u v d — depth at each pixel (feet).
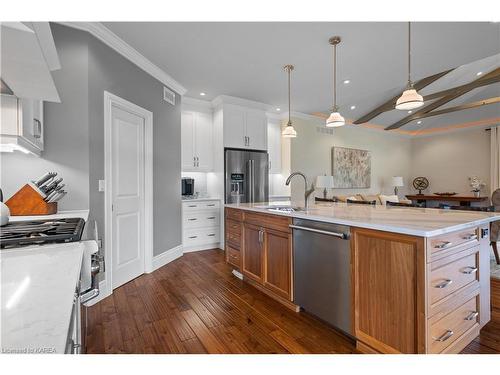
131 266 9.89
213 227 14.61
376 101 18.90
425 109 20.71
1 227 4.72
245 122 15.38
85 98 7.86
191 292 8.76
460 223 5.14
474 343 5.71
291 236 7.22
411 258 4.62
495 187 21.27
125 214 9.62
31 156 7.34
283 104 16.34
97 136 8.24
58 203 7.53
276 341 5.97
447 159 24.71
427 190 26.11
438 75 14.90
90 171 7.95
